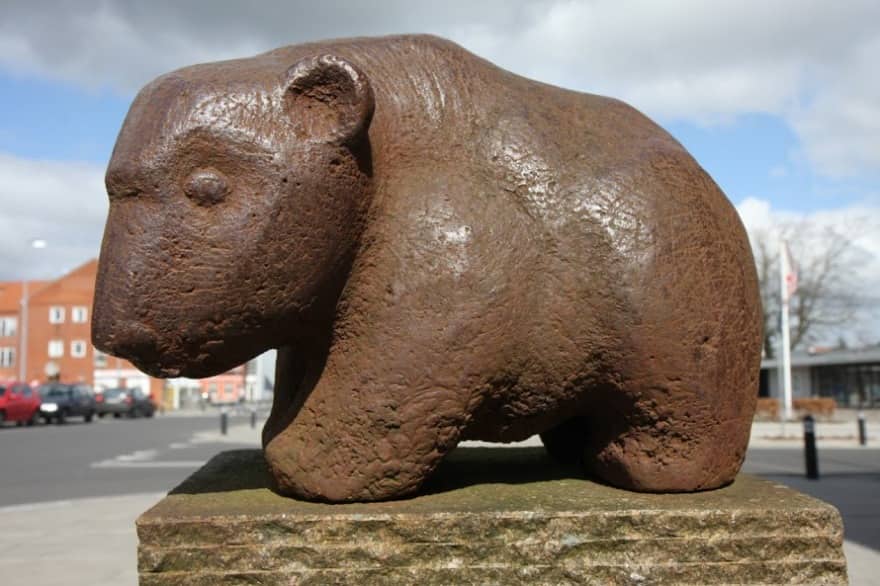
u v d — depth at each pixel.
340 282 1.98
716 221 2.12
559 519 1.84
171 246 1.78
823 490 6.07
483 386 1.98
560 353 2.03
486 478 2.35
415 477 1.98
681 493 2.08
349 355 2.00
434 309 1.95
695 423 2.03
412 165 2.05
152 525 1.79
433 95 2.10
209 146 1.80
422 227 1.98
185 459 8.53
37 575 3.60
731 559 1.86
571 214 2.04
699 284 2.01
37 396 16.23
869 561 3.76
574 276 2.02
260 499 2.04
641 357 1.99
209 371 1.95
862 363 22.12
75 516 5.08
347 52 2.14
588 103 2.35
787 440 11.15
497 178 2.06
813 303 24.00
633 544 1.85
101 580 3.51
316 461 1.98
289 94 1.87
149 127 1.82
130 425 16.31
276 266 1.83
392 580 1.81
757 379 2.18
